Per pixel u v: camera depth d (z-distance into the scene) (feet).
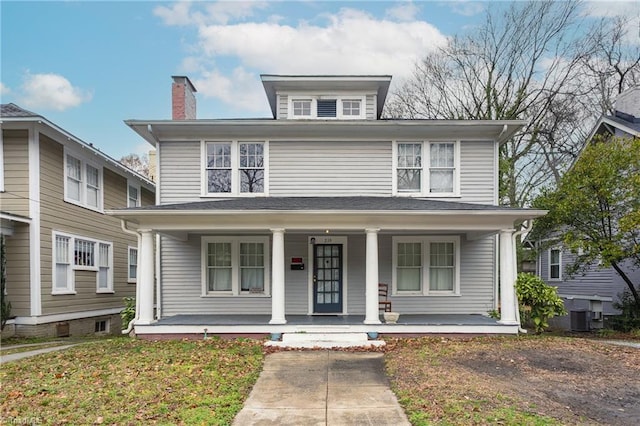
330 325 31.19
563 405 17.24
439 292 37.91
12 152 37.04
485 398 17.83
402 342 29.76
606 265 39.24
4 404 17.26
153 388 19.34
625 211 38.55
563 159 68.59
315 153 38.37
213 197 37.65
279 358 25.64
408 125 37.09
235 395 18.54
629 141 38.96
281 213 30.48
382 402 17.95
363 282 38.04
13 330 36.04
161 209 30.66
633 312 42.29
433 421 15.47
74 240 42.96
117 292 52.34
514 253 32.22
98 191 48.60
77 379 20.81
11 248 36.63
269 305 37.68
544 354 25.79
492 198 37.93
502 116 65.21
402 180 38.37
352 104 42.45
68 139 41.01
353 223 31.42
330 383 20.71
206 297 37.65
